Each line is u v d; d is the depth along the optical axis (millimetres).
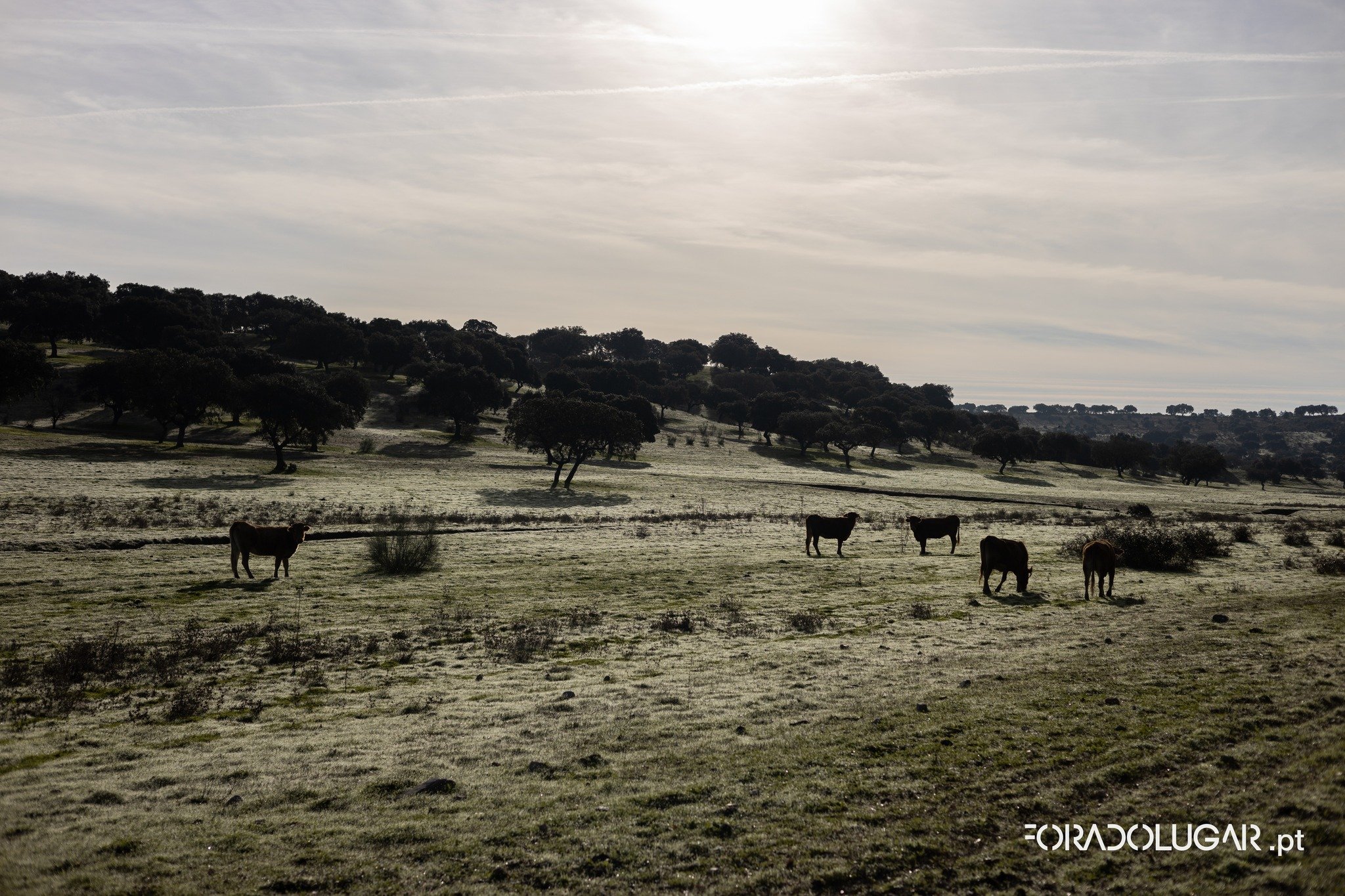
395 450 105625
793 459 132250
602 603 22312
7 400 90062
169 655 15586
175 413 91625
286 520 43500
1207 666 13164
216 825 7941
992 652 15258
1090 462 171375
